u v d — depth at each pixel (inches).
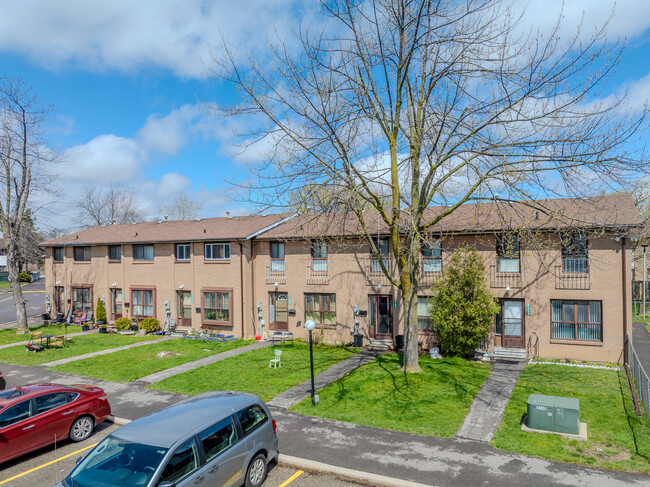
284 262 923.4
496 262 727.1
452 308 685.9
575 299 674.8
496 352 700.0
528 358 693.9
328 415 464.8
